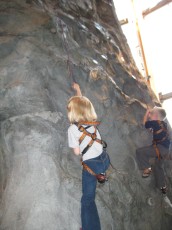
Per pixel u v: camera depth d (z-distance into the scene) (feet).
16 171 11.82
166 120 20.39
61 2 17.75
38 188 11.34
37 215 10.91
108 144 14.99
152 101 20.79
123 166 15.20
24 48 12.94
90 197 10.68
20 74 12.52
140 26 27.22
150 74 27.17
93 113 10.73
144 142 17.08
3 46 12.85
